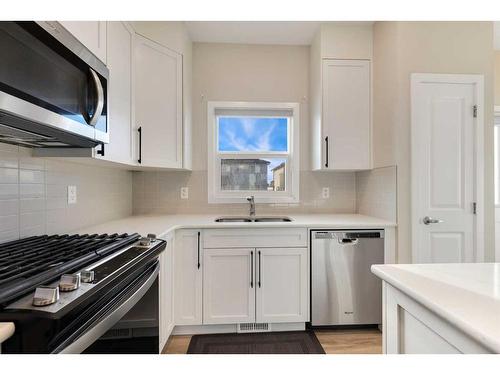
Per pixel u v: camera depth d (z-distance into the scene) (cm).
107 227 184
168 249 180
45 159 144
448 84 207
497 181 310
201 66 264
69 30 113
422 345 74
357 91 237
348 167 237
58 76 97
